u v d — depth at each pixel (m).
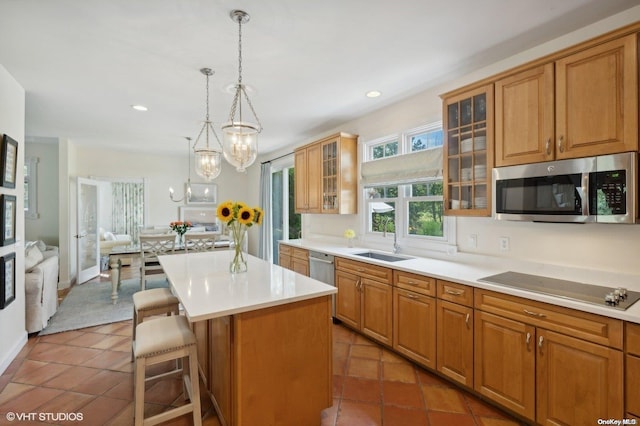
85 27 2.00
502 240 2.54
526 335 1.82
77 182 5.36
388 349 2.90
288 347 1.80
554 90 1.91
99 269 5.97
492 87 2.25
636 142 1.60
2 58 2.41
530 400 1.81
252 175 7.54
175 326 1.88
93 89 3.05
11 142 2.63
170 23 1.96
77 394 2.23
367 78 2.83
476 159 2.43
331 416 2.00
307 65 2.57
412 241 3.31
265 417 1.73
